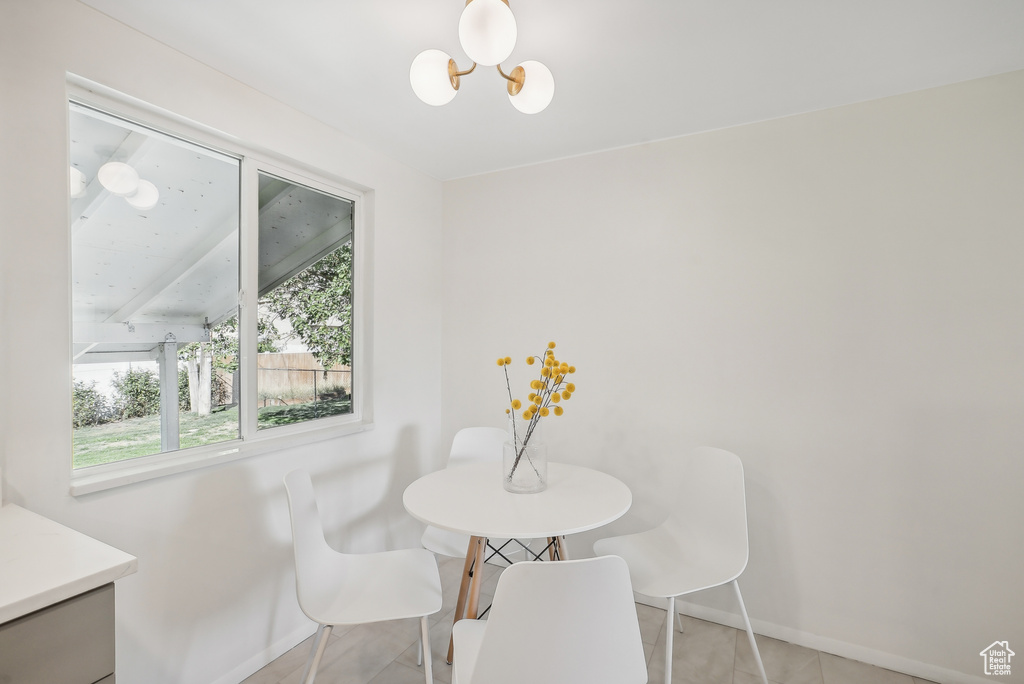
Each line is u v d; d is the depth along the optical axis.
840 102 2.10
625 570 1.06
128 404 1.71
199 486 1.79
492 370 2.96
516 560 2.88
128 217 1.70
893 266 2.02
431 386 3.04
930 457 1.96
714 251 2.37
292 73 1.87
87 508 1.48
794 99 2.08
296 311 2.28
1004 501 1.85
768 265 2.25
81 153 1.58
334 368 2.48
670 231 2.47
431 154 2.68
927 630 1.96
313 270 2.36
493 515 1.64
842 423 2.10
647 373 2.52
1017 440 1.83
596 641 1.07
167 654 1.68
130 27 1.58
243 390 2.05
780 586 2.21
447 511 1.67
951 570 1.92
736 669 1.99
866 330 2.06
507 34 1.18
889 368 2.03
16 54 1.34
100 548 1.07
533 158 2.75
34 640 0.89
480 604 2.43
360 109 2.16
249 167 2.04
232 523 1.90
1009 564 1.84
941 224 1.95
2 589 0.88
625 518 2.57
